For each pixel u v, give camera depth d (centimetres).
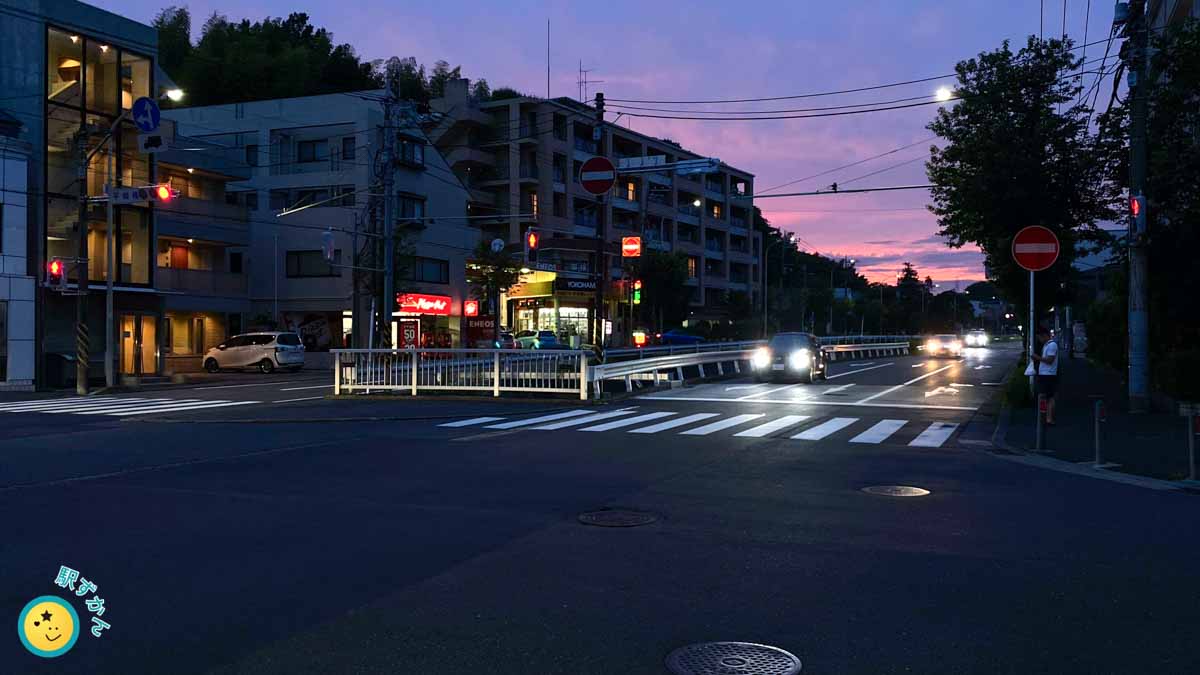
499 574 580
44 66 2947
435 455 1169
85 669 420
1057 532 697
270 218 4634
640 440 1323
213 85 6081
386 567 598
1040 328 1516
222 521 748
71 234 3070
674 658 429
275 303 4594
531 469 1038
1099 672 412
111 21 3198
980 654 434
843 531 703
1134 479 956
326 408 1978
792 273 10931
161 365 3459
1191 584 552
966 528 713
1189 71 1582
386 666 420
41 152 2930
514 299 6022
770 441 1304
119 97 3225
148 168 3397
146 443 1328
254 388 2800
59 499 856
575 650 440
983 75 1969
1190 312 1683
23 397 2478
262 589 547
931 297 13662
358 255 4228
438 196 5003
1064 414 1627
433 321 4838
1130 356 1633
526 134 6353
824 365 2964
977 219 2073
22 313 2820
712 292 8675
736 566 599
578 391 2072
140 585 557
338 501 839
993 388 2483
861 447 1236
